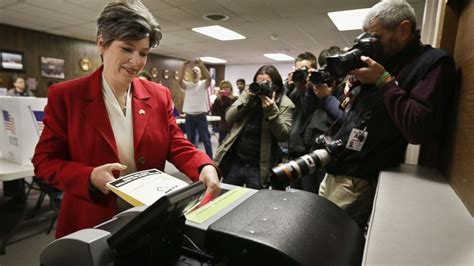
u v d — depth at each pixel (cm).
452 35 98
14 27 550
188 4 394
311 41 612
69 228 91
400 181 79
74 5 409
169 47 729
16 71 563
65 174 79
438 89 79
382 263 39
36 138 182
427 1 143
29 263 184
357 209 97
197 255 50
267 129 174
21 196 269
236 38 602
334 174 101
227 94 523
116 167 76
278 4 386
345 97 110
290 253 41
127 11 80
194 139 477
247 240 44
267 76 182
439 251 43
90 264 43
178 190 46
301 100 191
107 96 93
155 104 103
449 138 85
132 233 42
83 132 89
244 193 65
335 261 43
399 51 91
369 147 93
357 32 520
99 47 88
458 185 69
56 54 623
